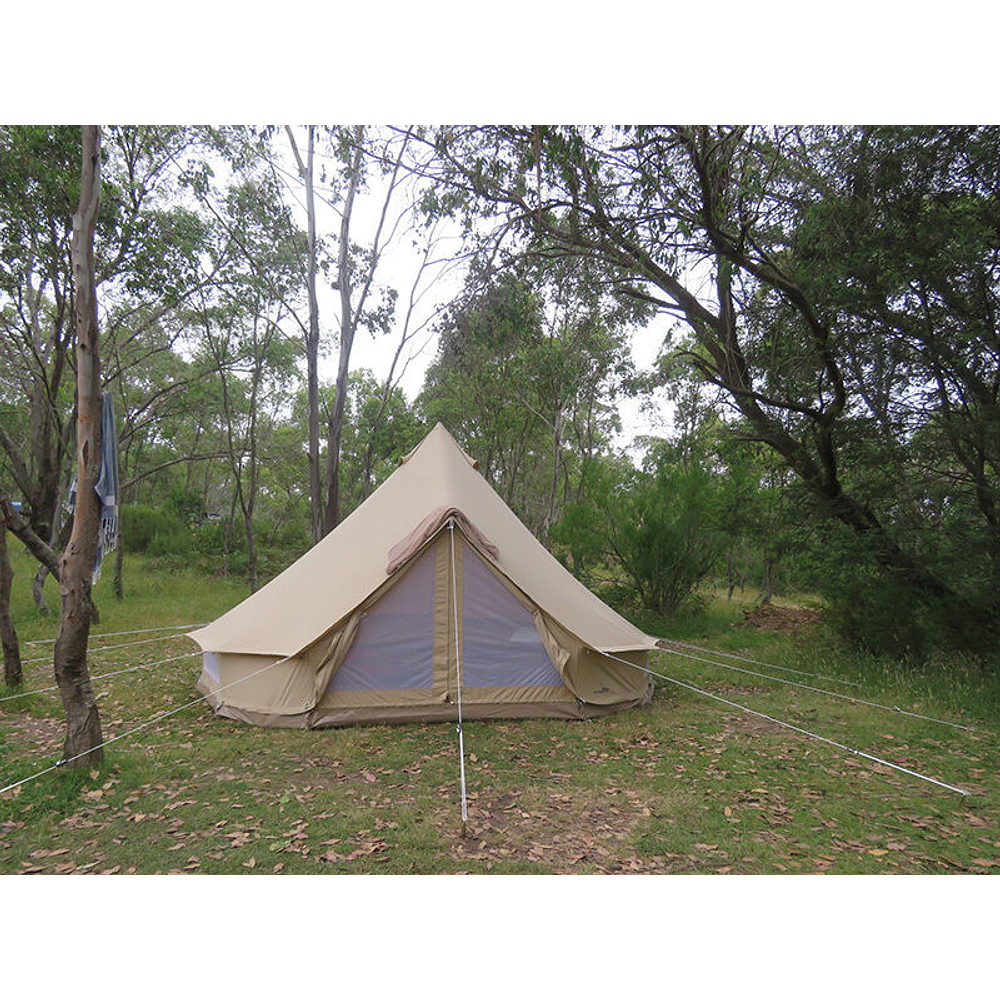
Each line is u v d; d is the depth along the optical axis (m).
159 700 6.68
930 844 3.81
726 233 8.27
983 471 7.79
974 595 7.71
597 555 13.84
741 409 10.01
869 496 8.65
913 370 7.95
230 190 12.97
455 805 4.23
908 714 6.49
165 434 20.58
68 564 4.57
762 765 5.09
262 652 5.86
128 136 10.63
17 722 5.93
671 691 7.46
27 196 9.47
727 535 11.80
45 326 14.19
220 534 22.02
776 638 11.01
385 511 7.09
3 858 3.53
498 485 29.56
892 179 7.50
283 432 27.70
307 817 4.03
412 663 5.98
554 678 6.21
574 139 6.69
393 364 14.55
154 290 11.00
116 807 4.14
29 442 19.11
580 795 4.43
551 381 15.45
